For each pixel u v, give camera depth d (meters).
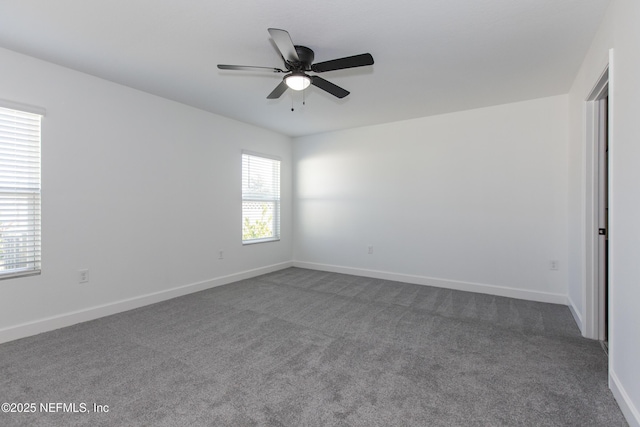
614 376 1.77
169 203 3.64
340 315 3.10
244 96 3.50
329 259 5.16
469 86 3.18
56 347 2.38
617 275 1.74
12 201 2.53
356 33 2.22
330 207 5.12
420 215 4.31
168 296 3.61
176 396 1.78
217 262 4.22
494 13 1.99
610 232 1.83
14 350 2.32
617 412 1.64
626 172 1.62
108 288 3.10
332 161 5.09
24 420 1.57
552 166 3.49
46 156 2.68
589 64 2.41
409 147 4.38
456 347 2.40
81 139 2.90
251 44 2.39
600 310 2.53
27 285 2.59
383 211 4.61
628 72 1.59
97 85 3.00
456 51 2.47
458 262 4.04
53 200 2.73
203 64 2.73
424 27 2.15
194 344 2.44
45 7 1.93
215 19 2.07
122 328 2.76
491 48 2.42
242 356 2.25
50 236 2.71
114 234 3.15
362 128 4.78
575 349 2.36
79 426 1.53
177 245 3.73
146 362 2.16
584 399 1.75
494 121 3.79
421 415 1.62
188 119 3.83
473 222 3.94
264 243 4.98
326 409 1.67
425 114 4.13
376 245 4.68
